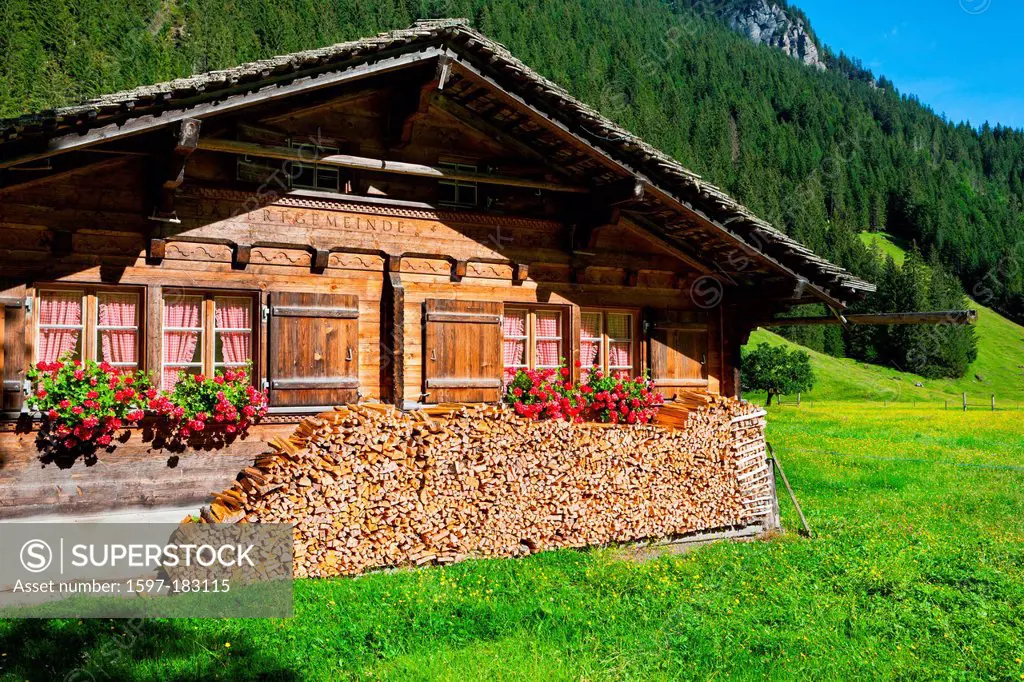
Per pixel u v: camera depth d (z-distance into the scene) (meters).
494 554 9.11
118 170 9.06
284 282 9.88
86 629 6.46
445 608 7.14
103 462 8.70
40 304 8.90
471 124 10.88
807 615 7.53
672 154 120.00
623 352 12.53
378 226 10.39
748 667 6.33
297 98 9.64
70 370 8.45
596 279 12.01
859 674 6.28
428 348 10.56
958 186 161.75
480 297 11.08
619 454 10.07
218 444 9.31
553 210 11.66
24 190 8.55
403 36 8.67
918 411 46.03
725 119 151.88
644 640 6.73
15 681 5.52
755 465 11.38
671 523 10.42
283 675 5.78
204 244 9.46
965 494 15.32
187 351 9.54
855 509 13.44
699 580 8.57
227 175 9.56
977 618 7.62
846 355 92.38
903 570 9.13
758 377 56.31
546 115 9.65
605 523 9.91
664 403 11.88
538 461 9.49
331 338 10.02
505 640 6.61
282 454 8.15
